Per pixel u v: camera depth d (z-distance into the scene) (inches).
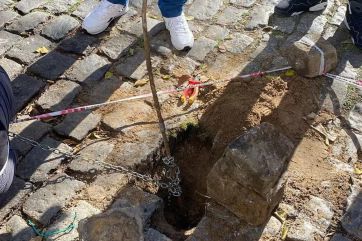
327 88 138.9
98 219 98.3
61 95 135.2
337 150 124.0
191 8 165.3
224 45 152.3
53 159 118.8
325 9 165.6
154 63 145.5
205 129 128.2
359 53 150.9
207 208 107.0
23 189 112.3
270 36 155.6
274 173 94.7
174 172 117.6
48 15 159.0
